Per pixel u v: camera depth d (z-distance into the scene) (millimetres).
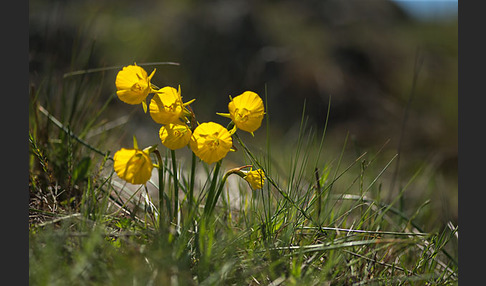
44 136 3816
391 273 2984
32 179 3469
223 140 2652
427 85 11422
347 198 3562
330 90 10977
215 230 3193
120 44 10109
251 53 11406
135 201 3529
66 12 9891
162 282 2334
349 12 13664
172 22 11297
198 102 10492
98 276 2352
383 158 7660
